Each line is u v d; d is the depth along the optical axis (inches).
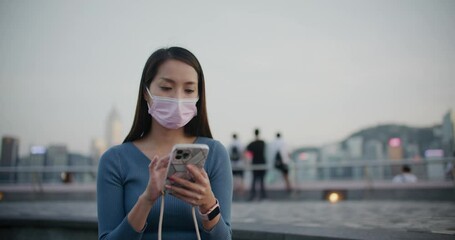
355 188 490.0
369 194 479.2
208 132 85.4
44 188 550.3
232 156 524.7
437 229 176.7
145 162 78.7
